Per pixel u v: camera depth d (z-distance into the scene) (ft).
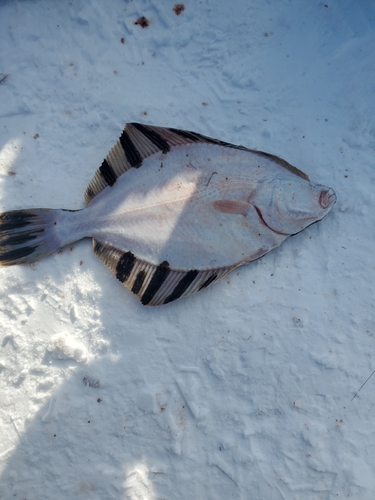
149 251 1.61
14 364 1.69
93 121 1.78
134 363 1.69
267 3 1.79
